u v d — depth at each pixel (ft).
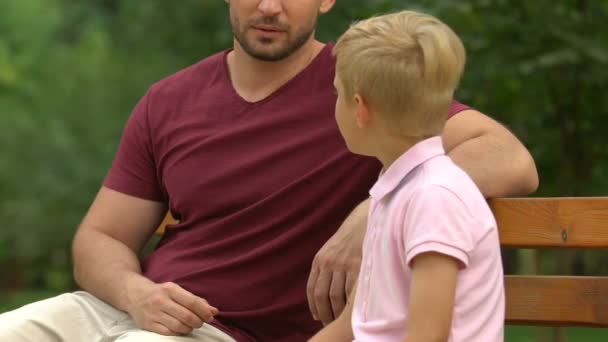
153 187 29.63
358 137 21.93
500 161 25.40
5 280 153.99
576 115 60.54
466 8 58.18
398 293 20.74
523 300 25.53
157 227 30.01
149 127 29.30
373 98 21.34
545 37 58.44
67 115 150.10
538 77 59.62
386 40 21.21
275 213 27.14
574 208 24.43
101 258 28.53
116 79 150.51
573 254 60.29
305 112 27.61
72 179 147.33
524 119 61.36
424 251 19.81
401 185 21.20
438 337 19.69
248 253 27.09
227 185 27.58
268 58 27.68
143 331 25.70
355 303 21.81
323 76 28.04
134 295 26.61
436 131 21.48
